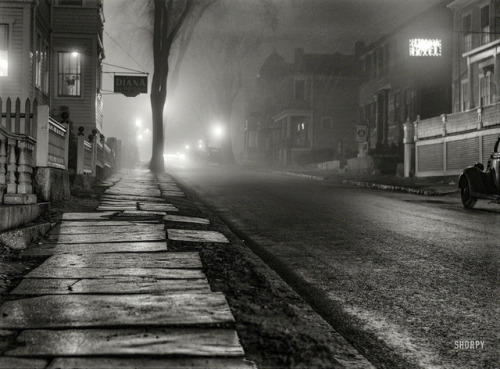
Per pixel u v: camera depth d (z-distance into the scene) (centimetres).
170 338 403
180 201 1515
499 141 1466
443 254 825
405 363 411
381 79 4809
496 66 2858
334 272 707
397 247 884
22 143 934
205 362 361
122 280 578
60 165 1239
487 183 1465
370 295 598
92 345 385
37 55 2353
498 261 773
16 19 2145
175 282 571
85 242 810
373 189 2316
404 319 516
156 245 788
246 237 993
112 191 1652
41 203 1018
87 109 2695
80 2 2694
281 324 445
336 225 1140
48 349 376
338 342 420
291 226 1129
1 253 718
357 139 3431
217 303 491
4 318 444
